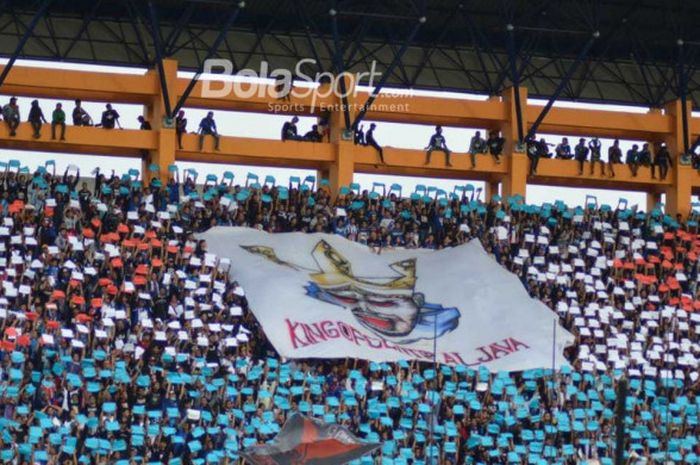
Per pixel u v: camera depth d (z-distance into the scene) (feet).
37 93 257.75
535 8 268.21
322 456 186.09
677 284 256.32
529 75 283.18
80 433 201.05
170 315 224.12
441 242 256.11
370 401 217.56
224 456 204.54
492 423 218.79
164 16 269.23
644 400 231.50
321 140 270.05
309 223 254.06
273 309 229.66
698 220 272.51
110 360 212.02
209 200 251.19
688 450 223.10
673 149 281.13
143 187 249.14
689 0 265.13
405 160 268.41
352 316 232.73
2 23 264.31
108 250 230.07
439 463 211.82
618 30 278.87
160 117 257.14
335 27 251.39
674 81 288.92
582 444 218.18
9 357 207.41
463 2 266.57
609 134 284.82
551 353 231.71
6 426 196.85
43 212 234.38
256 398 217.15
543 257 252.83
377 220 256.73
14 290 217.77
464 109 273.13
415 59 281.54
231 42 274.16
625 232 262.88
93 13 266.98
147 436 203.31
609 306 247.70
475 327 235.81
